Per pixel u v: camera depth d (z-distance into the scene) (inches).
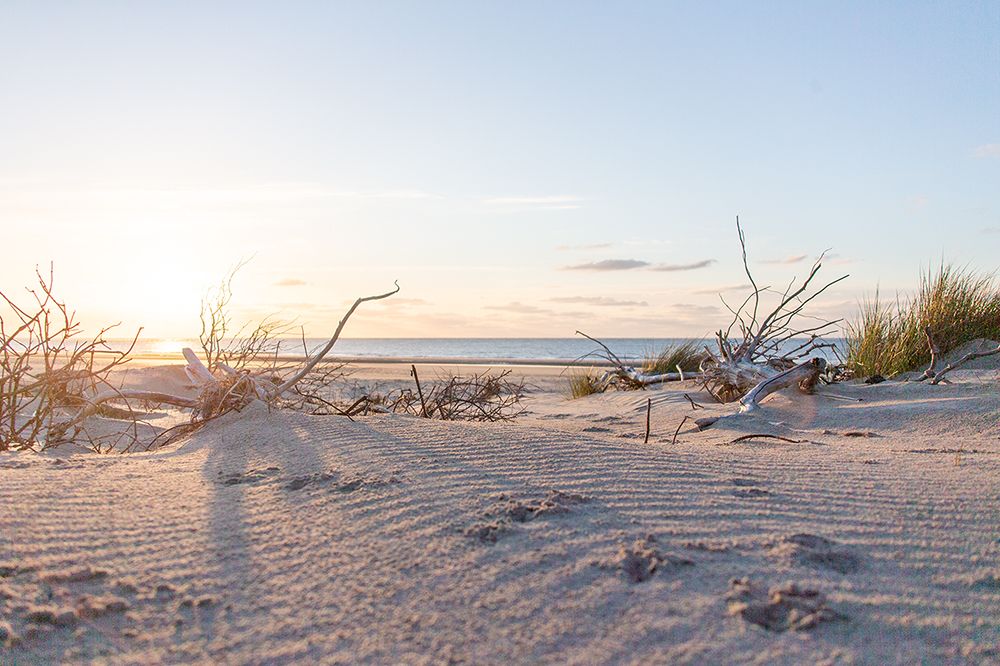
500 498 108.7
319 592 79.5
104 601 76.4
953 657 68.8
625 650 68.1
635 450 144.1
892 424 236.5
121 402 324.2
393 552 89.3
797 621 73.5
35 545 88.6
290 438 157.3
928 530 99.6
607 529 96.1
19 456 150.8
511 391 362.9
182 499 110.4
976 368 330.0
